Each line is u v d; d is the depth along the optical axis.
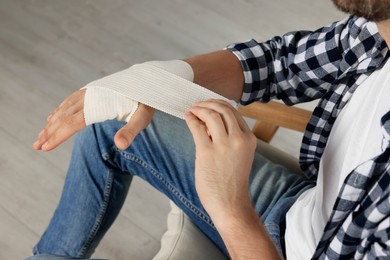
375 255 0.75
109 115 0.94
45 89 2.01
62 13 2.33
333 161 0.91
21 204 1.68
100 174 1.14
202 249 1.10
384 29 0.74
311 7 2.53
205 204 0.82
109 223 1.20
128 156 1.12
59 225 1.19
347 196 0.77
